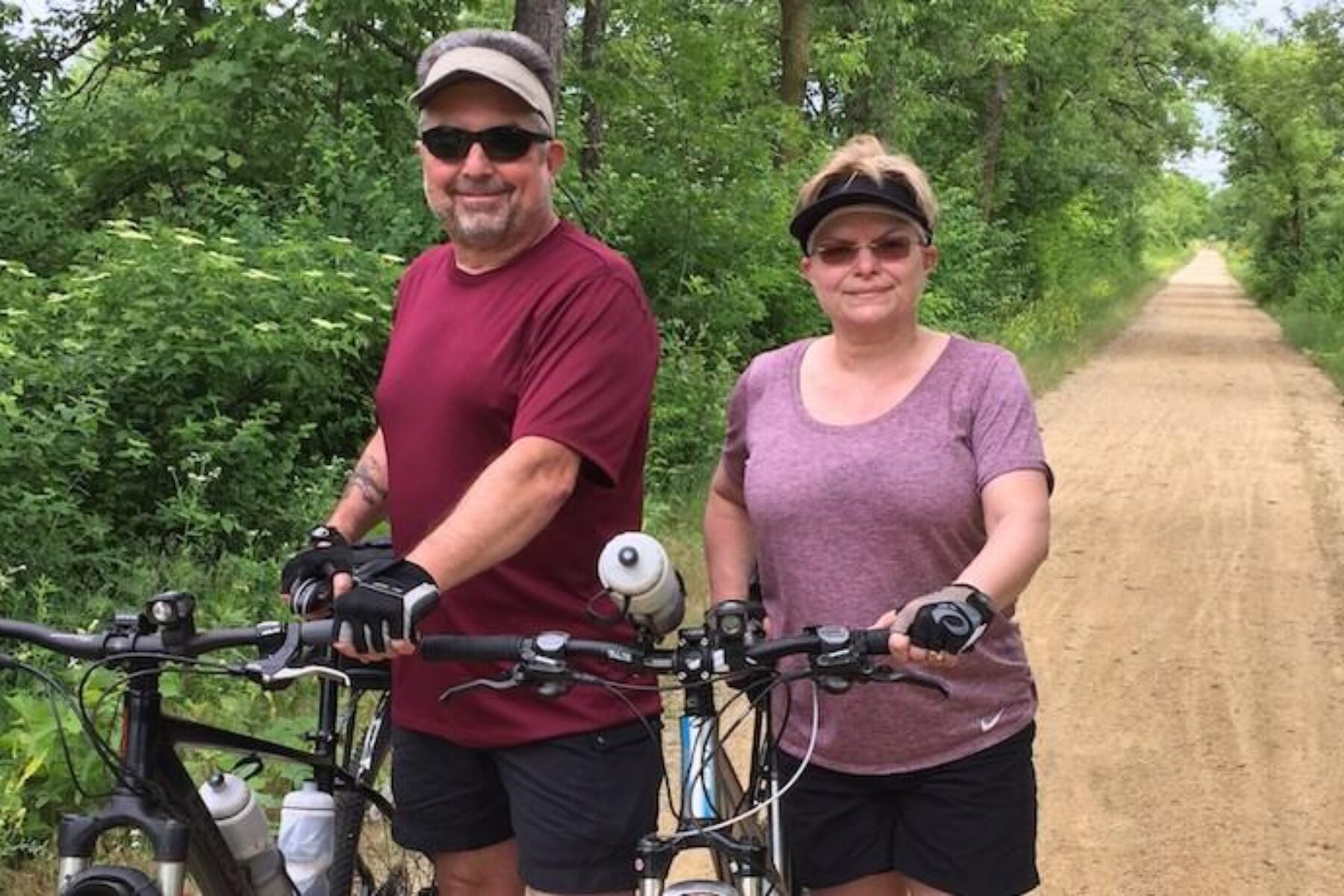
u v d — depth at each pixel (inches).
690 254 480.7
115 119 374.3
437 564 90.4
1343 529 401.4
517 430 98.5
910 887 111.8
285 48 363.3
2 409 221.9
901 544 102.7
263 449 259.3
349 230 334.0
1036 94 1162.0
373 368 310.3
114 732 147.9
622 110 490.0
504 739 106.4
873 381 106.9
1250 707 247.9
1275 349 1064.2
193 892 102.1
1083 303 1293.1
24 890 148.5
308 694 199.8
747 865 91.3
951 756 105.7
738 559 116.0
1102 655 278.1
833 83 751.7
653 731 105.4
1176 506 430.9
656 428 378.3
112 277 266.4
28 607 213.8
